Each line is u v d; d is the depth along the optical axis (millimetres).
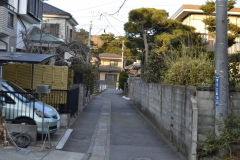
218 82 6941
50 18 27734
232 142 6898
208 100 7184
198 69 9180
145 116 16406
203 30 24344
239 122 6930
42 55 9984
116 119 15359
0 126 7953
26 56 9648
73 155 7934
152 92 14242
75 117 14367
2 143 7891
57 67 12625
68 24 29766
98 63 31422
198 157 7078
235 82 8062
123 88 39406
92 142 9820
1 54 9664
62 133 10336
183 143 8086
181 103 8445
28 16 18672
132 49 26719
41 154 7605
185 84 9531
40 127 8828
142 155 8320
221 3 7016
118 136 10984
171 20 22406
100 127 12688
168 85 10477
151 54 15891
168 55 14109
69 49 20156
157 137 10953
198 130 7152
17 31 18422
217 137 6969
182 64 9688
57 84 12578
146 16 21875
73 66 20969
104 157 8094
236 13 22875
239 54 9430
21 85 12500
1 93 8969
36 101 9984
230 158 6734
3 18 15297
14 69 12516
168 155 8359
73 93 13344
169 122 10133
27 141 8102
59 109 11672
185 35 15180
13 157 7039
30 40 17578
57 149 8336
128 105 23625
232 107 7242
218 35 7004
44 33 21016
